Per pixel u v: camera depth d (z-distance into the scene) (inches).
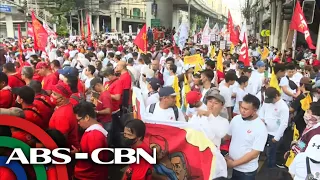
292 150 191.8
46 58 433.1
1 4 1886.1
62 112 176.9
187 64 398.0
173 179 150.0
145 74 329.7
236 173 170.6
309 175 146.3
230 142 178.1
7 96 198.8
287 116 229.5
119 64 291.6
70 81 222.1
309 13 382.3
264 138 162.6
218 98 170.6
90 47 714.8
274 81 261.7
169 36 1556.3
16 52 580.4
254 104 160.2
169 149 151.9
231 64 454.3
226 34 919.0
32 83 208.8
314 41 895.7
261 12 2338.8
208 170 148.9
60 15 2180.1
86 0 2773.1
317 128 166.4
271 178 240.8
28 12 1863.9
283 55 650.2
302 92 258.8
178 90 266.4
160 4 2144.4
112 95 261.7
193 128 153.3
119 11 3954.2
